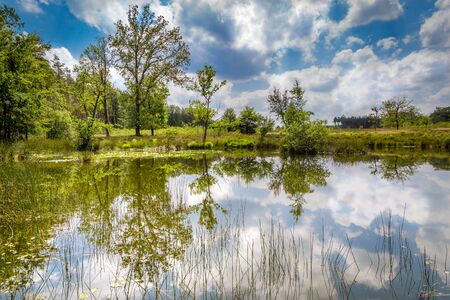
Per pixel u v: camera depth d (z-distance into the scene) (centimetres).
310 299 346
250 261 450
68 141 2284
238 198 876
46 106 2672
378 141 2977
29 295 351
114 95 4294
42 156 1825
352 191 948
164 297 349
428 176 1197
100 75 3678
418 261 439
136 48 3275
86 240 530
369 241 524
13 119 2052
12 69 2344
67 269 418
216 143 3036
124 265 435
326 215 692
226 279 395
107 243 517
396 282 382
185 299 345
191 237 552
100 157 1920
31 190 848
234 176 1276
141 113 3419
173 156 2148
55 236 546
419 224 614
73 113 3975
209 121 2928
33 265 430
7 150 1633
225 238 545
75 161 1722
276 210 740
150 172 1348
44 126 2577
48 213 685
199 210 741
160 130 4466
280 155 2256
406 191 930
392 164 1608
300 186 1046
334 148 2356
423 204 773
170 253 478
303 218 670
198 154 2325
